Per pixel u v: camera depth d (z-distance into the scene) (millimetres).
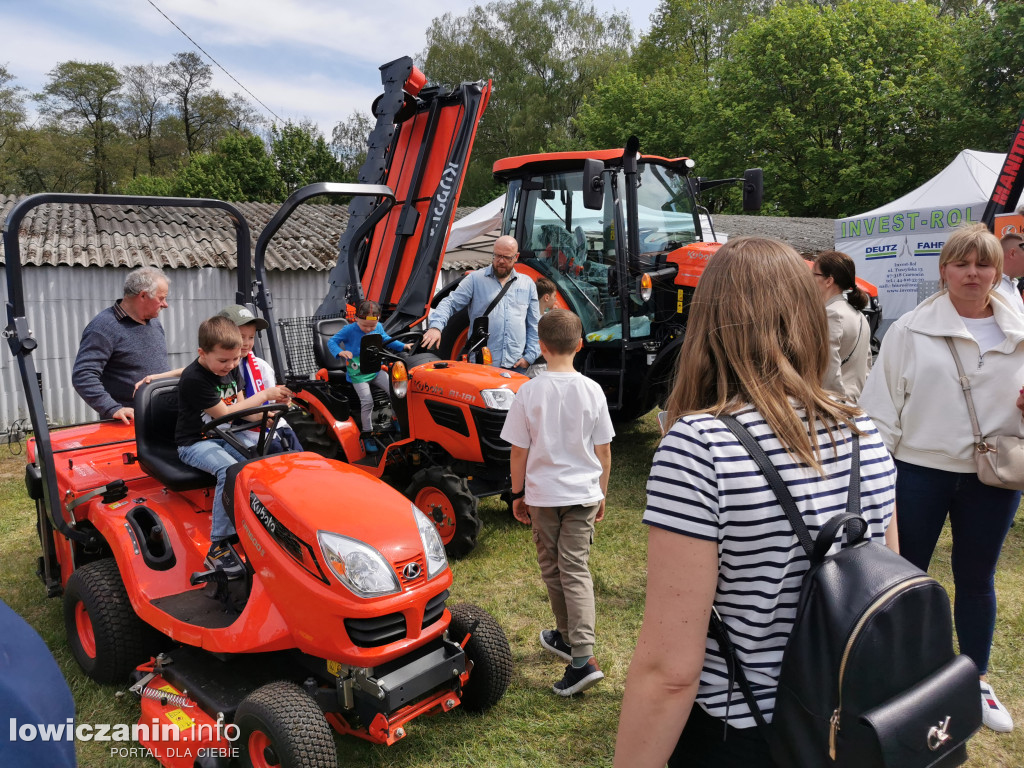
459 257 12250
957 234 2615
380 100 6133
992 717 2879
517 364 5473
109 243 9914
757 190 6746
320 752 2242
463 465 4727
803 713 1083
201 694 2607
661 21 38125
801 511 1130
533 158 6512
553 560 3182
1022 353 2551
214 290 10148
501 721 2945
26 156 44469
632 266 6145
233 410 3092
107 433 3891
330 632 2340
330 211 14781
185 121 51562
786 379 1187
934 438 2645
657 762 1144
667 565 1124
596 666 3119
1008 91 21766
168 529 3113
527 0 36625
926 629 1116
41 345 8898
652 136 30953
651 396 6566
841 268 3701
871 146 24422
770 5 35469
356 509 2521
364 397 5121
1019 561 4516
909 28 24594
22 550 4863
